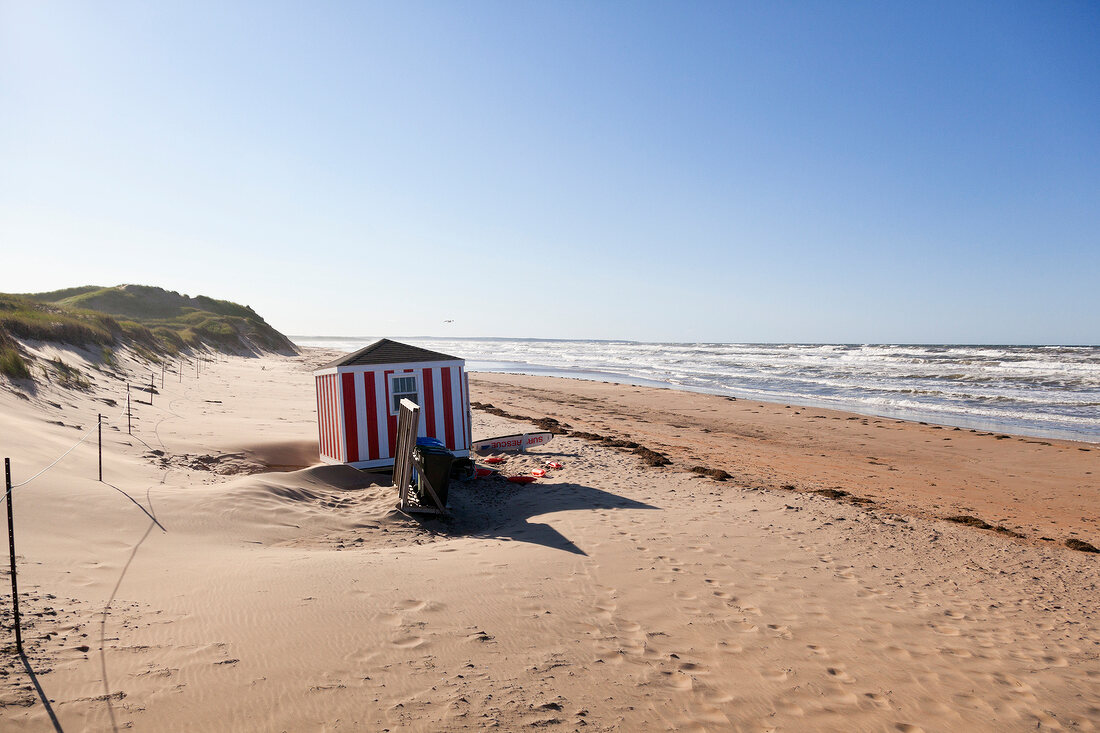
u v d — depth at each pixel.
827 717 4.40
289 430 16.94
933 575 8.03
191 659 4.23
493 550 7.92
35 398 12.92
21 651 3.94
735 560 8.03
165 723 3.47
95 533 6.64
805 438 21.66
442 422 13.31
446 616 5.53
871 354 75.00
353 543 8.20
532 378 47.62
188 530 7.52
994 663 5.52
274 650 4.52
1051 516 12.22
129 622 4.67
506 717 3.95
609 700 4.34
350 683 4.17
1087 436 22.94
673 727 4.08
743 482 13.79
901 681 5.05
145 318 57.78
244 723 3.57
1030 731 4.42
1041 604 7.20
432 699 4.07
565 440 18.36
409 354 13.34
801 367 59.28
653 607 6.28
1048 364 50.34
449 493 11.72
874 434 22.53
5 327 17.56
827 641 5.74
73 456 9.33
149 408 16.78
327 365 13.14
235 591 5.59
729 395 37.09
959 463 17.70
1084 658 5.75
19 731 3.17
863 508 11.70
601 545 8.38
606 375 53.97
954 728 4.39
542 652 5.00
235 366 40.00
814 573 7.73
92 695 3.62
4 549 5.61
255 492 9.34
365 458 12.61
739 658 5.25
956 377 44.66
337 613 5.32
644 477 13.66
